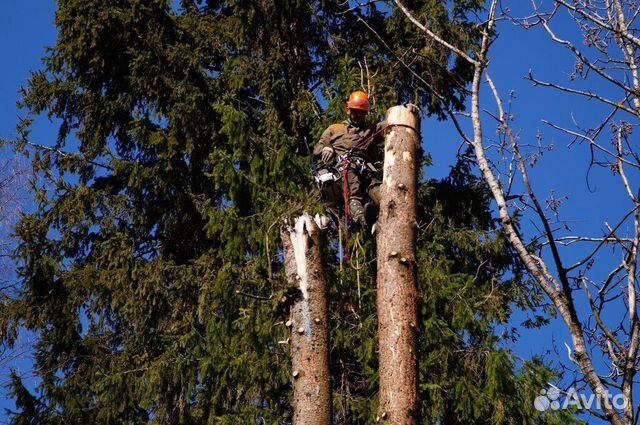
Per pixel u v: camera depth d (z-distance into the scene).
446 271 14.49
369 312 13.88
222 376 14.17
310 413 8.29
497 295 14.34
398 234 8.38
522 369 13.30
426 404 13.61
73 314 16.19
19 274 16.34
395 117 8.90
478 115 8.62
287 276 8.82
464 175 16.44
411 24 16.39
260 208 14.18
